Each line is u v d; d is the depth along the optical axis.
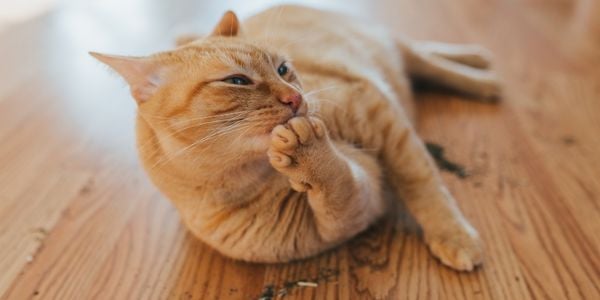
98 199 0.67
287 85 0.48
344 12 0.78
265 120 0.47
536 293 0.53
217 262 0.58
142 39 0.99
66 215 0.65
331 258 0.57
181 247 0.60
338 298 0.54
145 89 0.49
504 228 0.59
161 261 0.59
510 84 0.80
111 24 1.07
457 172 0.66
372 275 0.55
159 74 0.49
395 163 0.59
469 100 0.78
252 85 0.48
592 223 0.59
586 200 0.61
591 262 0.55
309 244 0.55
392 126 0.60
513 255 0.56
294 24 0.70
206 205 0.53
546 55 0.86
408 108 0.73
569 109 0.74
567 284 0.53
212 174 0.51
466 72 0.78
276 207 0.53
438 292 0.53
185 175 0.51
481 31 0.95
